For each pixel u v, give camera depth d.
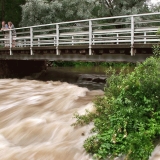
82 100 8.03
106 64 25.14
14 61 16.42
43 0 24.33
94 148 4.80
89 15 23.89
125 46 9.35
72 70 19.38
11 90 10.29
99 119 5.39
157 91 5.20
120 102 5.14
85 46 10.71
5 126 6.47
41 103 8.02
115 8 23.91
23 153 5.14
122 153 4.53
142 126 4.77
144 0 23.58
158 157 4.45
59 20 23.72
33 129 6.07
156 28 8.73
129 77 5.44
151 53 9.02
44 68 18.48
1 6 30.00
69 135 5.69
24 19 24.69
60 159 4.88
